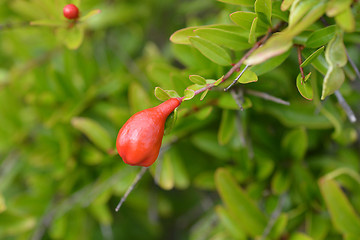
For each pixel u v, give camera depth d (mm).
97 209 394
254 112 351
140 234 487
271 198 360
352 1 279
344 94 330
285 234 348
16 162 442
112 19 419
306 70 313
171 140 357
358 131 371
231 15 294
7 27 364
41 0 334
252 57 269
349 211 333
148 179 430
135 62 460
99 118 404
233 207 342
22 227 397
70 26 323
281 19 296
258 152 358
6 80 446
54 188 408
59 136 399
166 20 482
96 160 385
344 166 358
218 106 334
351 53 362
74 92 394
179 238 508
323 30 289
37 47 438
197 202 476
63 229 390
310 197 351
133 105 358
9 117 434
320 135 364
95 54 434
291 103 344
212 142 360
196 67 336
